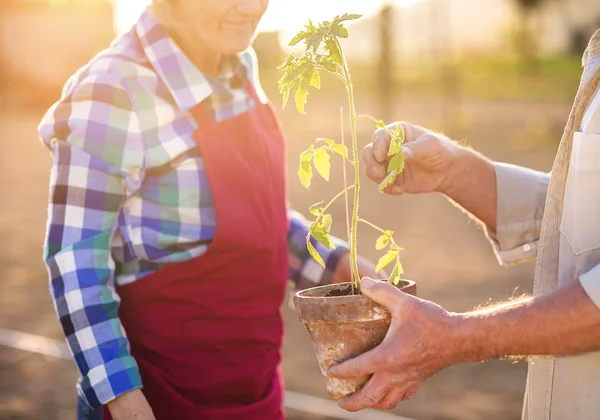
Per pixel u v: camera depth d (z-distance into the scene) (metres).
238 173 2.12
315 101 32.38
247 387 2.18
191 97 2.08
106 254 2.03
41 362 5.09
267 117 2.33
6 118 26.89
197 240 2.10
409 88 37.75
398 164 1.73
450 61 51.53
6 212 10.85
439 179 2.09
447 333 1.56
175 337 2.11
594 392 1.63
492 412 4.27
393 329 1.61
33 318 6.02
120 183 2.04
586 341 1.48
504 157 15.20
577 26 53.91
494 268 7.34
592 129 1.65
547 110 25.88
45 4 29.64
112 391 1.95
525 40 57.59
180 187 2.09
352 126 1.73
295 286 2.51
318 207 1.76
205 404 2.14
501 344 1.52
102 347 1.97
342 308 1.66
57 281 1.99
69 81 2.15
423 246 8.30
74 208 2.00
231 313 2.12
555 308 1.49
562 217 1.73
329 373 1.70
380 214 10.21
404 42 57.12
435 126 21.27
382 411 4.26
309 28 1.67
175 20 2.10
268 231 2.17
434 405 4.36
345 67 1.68
